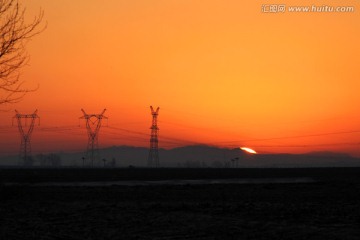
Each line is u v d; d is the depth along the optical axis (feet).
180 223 100.01
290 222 99.96
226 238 83.25
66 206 135.44
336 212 115.44
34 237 86.12
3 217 112.37
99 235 88.07
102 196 179.52
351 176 386.52
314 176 395.75
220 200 162.71
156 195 185.98
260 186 242.37
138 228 94.94
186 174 449.89
